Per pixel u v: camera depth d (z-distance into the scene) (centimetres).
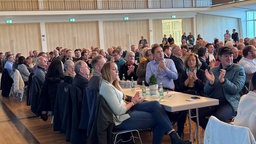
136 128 311
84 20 1539
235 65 336
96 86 314
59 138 429
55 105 434
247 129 175
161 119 309
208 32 1831
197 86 405
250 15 1777
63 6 1522
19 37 1428
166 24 1730
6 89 794
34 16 1431
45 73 544
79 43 1550
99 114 296
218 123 192
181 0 1752
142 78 477
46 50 1479
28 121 537
